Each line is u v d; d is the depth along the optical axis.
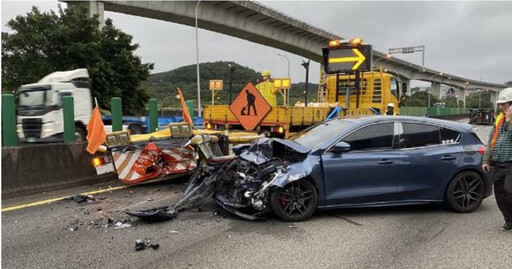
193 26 38.06
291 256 4.84
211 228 5.84
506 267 4.57
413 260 4.75
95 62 25.27
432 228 5.93
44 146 8.34
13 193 7.66
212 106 13.99
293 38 46.06
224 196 6.68
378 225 6.04
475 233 5.72
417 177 6.54
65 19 24.91
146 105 29.08
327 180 6.22
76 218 6.31
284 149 6.81
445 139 6.82
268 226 5.94
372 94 15.80
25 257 4.80
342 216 6.46
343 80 16.42
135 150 8.55
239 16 38.88
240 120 12.66
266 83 16.70
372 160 6.36
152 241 5.32
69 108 9.03
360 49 14.60
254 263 4.63
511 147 5.72
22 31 24.22
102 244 5.21
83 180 8.85
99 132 8.45
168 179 9.20
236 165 6.82
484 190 6.84
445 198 6.71
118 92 25.84
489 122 45.84
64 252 4.95
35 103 15.44
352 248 5.11
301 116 12.38
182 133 9.18
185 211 6.64
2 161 7.62
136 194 7.96
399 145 6.59
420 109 47.62
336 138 6.39
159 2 31.72
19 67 24.27
